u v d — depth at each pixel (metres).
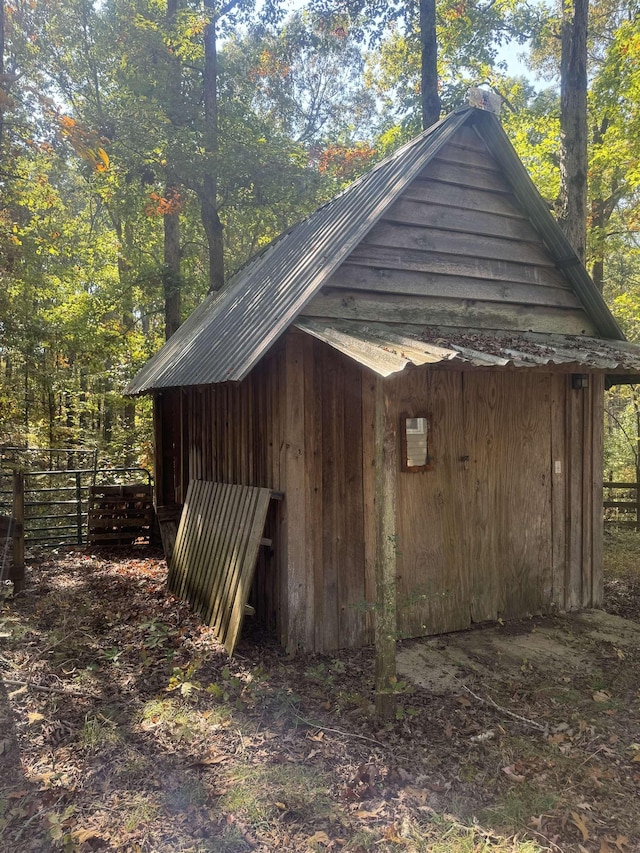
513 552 5.94
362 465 5.26
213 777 3.28
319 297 4.91
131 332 17.17
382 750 3.54
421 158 5.22
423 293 5.39
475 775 3.31
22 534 6.84
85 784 3.21
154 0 16.03
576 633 5.58
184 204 15.43
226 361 4.88
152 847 2.74
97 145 8.05
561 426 6.28
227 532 5.65
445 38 14.28
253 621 5.79
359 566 5.24
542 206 5.76
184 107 15.02
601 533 6.54
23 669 4.70
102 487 9.66
